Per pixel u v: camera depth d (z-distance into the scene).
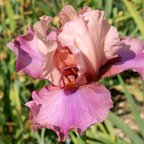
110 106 0.28
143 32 0.65
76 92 0.30
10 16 0.79
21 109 0.70
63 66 0.31
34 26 0.30
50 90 0.31
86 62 0.30
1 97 0.69
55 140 0.68
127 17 0.82
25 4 0.83
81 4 0.79
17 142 0.68
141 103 0.82
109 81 0.78
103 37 0.31
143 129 0.55
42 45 0.30
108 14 0.80
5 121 0.69
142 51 0.32
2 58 0.73
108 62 0.32
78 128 0.27
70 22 0.30
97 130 0.64
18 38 0.32
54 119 0.28
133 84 0.84
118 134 0.76
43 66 0.30
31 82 0.73
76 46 0.30
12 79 0.71
